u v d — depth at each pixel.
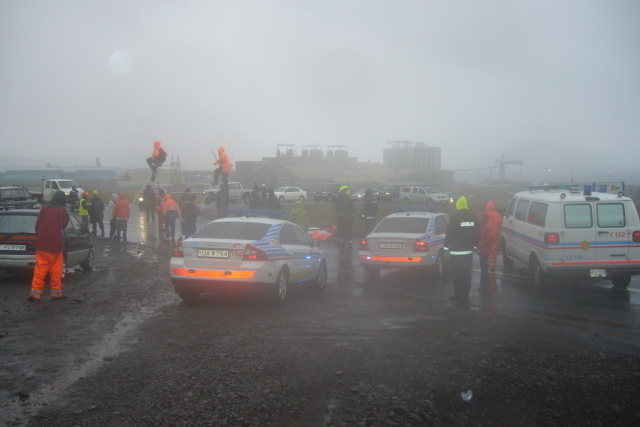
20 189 30.22
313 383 4.97
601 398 4.78
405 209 15.06
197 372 5.23
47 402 4.43
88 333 6.73
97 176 104.88
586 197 10.16
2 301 8.76
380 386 4.88
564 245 10.04
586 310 8.49
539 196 11.35
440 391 4.81
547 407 4.57
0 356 5.71
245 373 5.21
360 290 10.46
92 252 12.55
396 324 7.43
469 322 7.58
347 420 4.20
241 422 4.11
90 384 4.86
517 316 8.02
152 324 7.27
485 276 10.48
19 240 10.35
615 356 5.96
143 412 4.25
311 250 10.23
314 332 6.91
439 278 11.96
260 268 8.17
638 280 11.78
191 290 8.54
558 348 6.25
